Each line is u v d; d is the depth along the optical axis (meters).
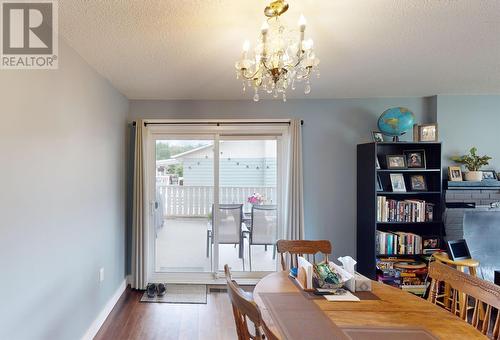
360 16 1.69
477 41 2.01
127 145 3.42
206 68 2.48
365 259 3.24
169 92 3.19
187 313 2.82
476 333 1.26
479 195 3.25
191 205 3.66
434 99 3.38
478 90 3.19
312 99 3.50
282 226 3.61
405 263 3.08
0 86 1.36
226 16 1.68
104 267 2.70
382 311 1.46
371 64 2.43
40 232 1.66
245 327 1.19
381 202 3.15
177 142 3.65
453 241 2.88
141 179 3.36
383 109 3.48
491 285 1.40
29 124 1.56
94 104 2.45
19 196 1.47
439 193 3.16
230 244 3.67
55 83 1.83
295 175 3.40
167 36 1.92
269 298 1.58
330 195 3.50
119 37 1.92
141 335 2.44
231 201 3.67
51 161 1.78
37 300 1.63
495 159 3.32
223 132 3.60
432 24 1.78
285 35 1.83
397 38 1.97
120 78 2.71
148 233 3.48
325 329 1.26
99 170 2.57
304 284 1.71
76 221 2.11
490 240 3.01
